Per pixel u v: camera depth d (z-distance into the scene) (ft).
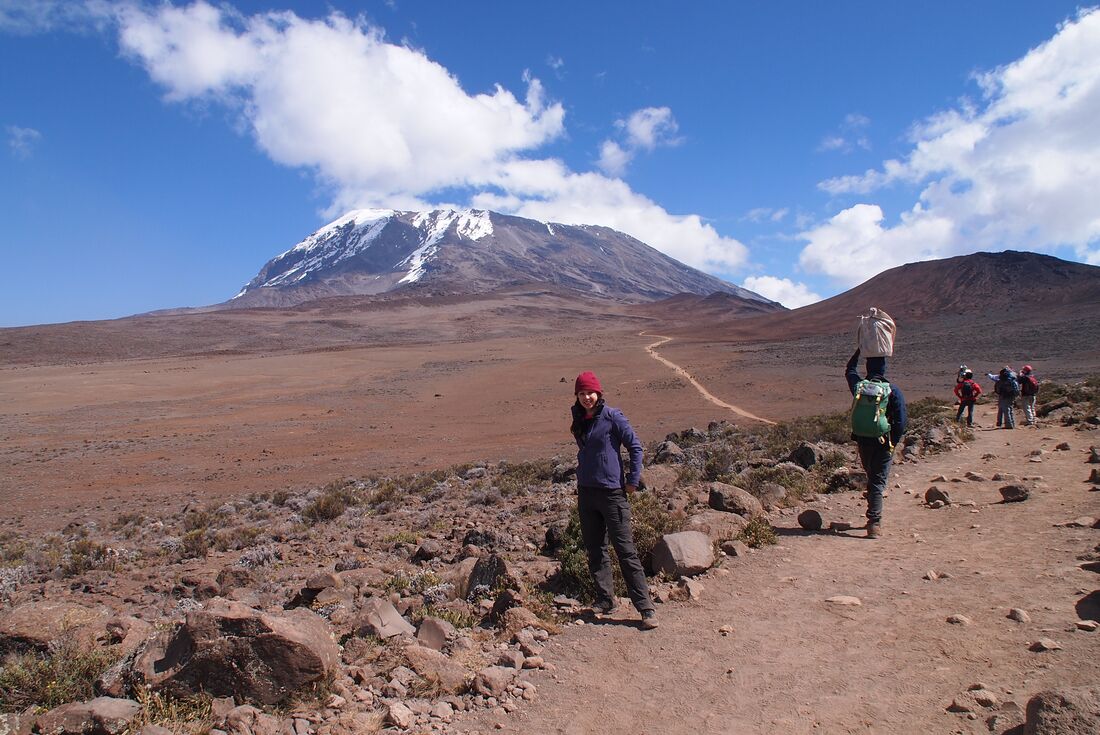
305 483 90.53
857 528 25.72
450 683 14.66
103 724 12.00
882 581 19.25
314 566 34.76
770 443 59.36
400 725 12.75
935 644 14.65
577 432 18.86
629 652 16.02
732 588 19.81
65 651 15.07
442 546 34.09
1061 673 12.57
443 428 145.89
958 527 24.17
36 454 125.90
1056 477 30.78
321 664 13.98
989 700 11.87
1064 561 18.95
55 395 220.64
